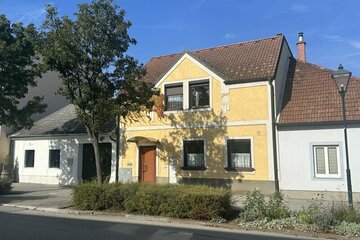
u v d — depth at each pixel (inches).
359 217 434.3
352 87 709.9
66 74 619.2
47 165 1010.7
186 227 442.3
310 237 391.2
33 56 818.2
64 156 981.8
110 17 613.9
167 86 832.9
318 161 682.8
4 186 770.8
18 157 1072.2
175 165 803.4
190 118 796.6
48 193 780.6
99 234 386.0
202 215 470.9
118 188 550.9
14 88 807.1
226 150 751.7
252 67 777.6
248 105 741.9
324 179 669.9
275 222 433.4
